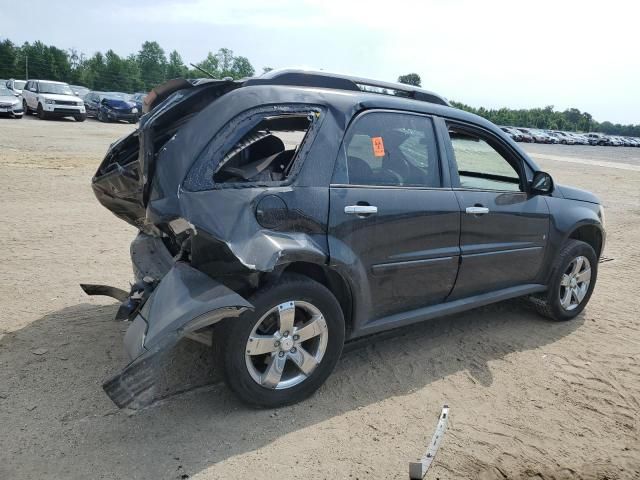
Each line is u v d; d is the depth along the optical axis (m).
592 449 3.20
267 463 2.88
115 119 27.23
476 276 4.29
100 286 3.73
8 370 3.61
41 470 2.72
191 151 3.15
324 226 3.35
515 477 2.92
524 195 4.63
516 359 4.29
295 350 3.32
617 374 4.12
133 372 2.66
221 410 3.32
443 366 4.09
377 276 3.65
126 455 2.87
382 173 3.74
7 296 4.80
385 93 4.11
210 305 2.84
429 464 2.89
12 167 11.61
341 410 3.42
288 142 3.60
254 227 3.08
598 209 5.37
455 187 4.13
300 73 3.75
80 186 10.15
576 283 5.18
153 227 3.59
